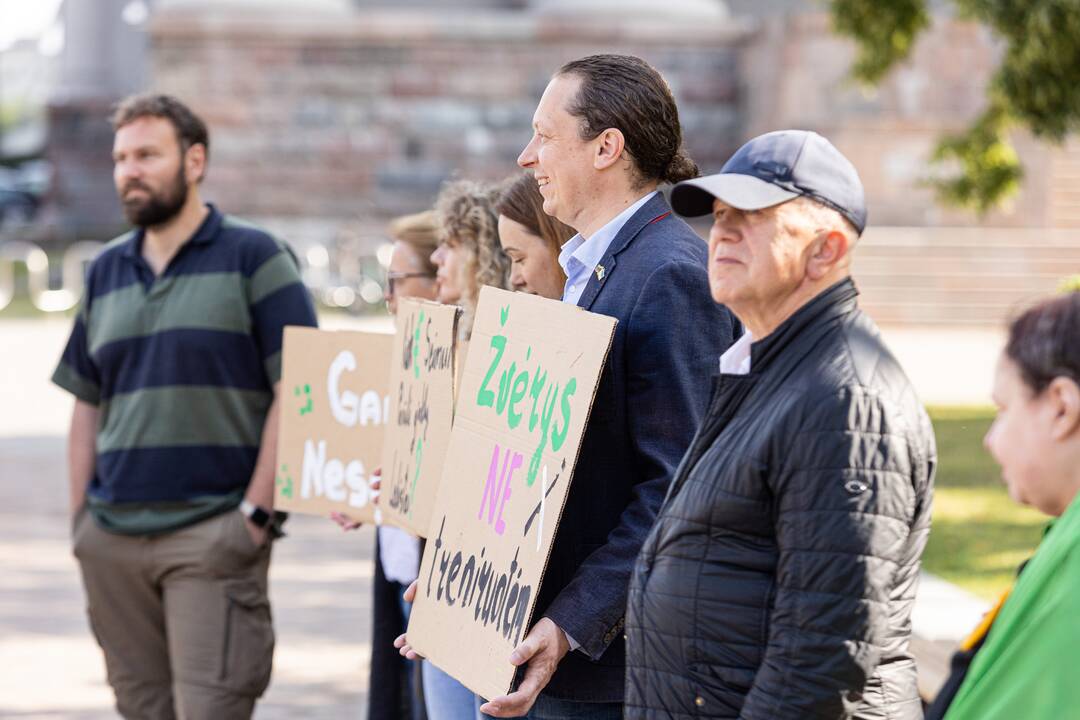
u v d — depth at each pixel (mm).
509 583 4230
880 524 3338
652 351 4320
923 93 32969
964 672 3141
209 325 6684
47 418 19359
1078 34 14617
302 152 36406
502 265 5695
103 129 44781
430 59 36562
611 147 4500
